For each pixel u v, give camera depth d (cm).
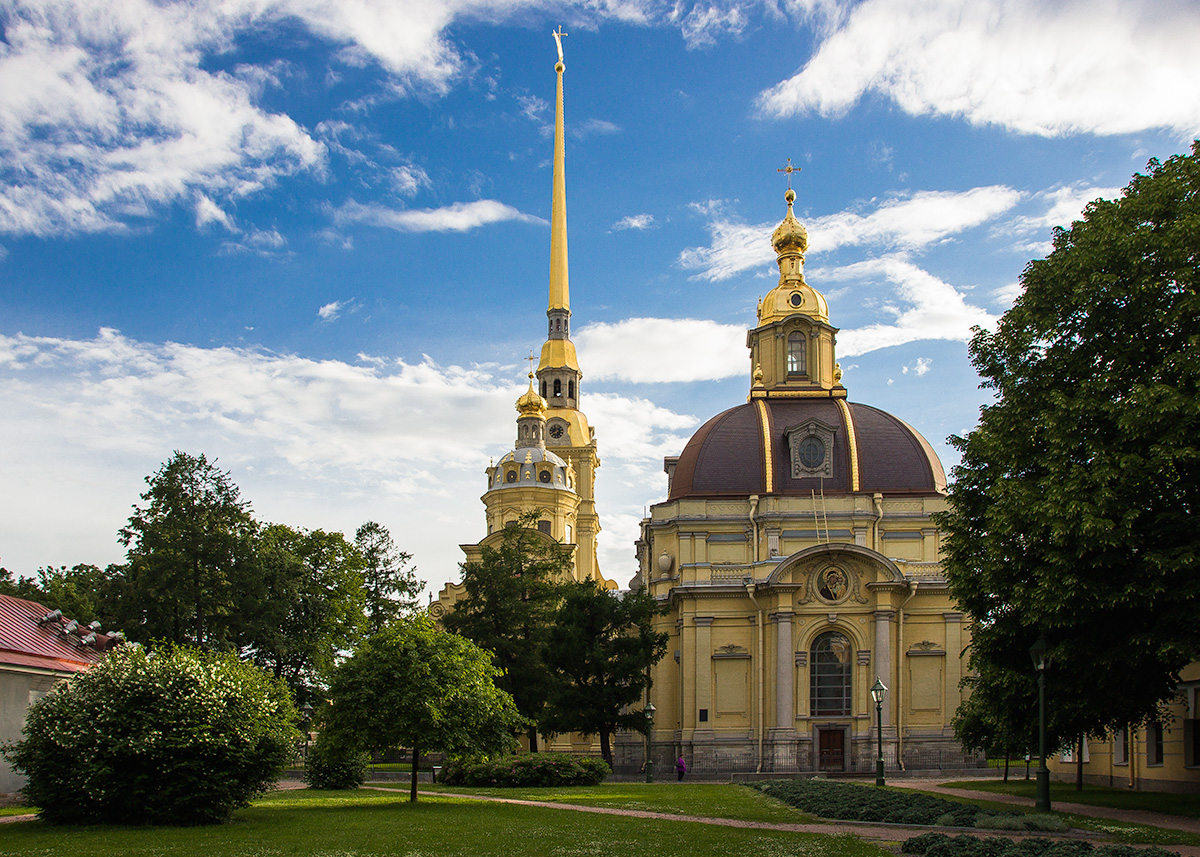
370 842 2442
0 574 7869
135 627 5747
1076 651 3378
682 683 7225
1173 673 3534
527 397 11288
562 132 14050
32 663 3775
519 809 3384
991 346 3950
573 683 6644
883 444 7575
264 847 2333
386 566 7700
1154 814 3281
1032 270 3812
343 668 3597
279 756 2967
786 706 6875
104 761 2733
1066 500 3316
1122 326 3509
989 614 3888
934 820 2995
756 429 7744
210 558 5788
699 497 7525
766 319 8375
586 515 12406
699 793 4378
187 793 2772
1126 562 3269
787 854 2327
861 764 6756
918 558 7231
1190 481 3238
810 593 7019
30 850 2244
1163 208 3509
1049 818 2864
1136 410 3216
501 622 6975
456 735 3497
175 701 2825
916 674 6938
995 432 3803
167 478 5912
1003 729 3950
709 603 7238
